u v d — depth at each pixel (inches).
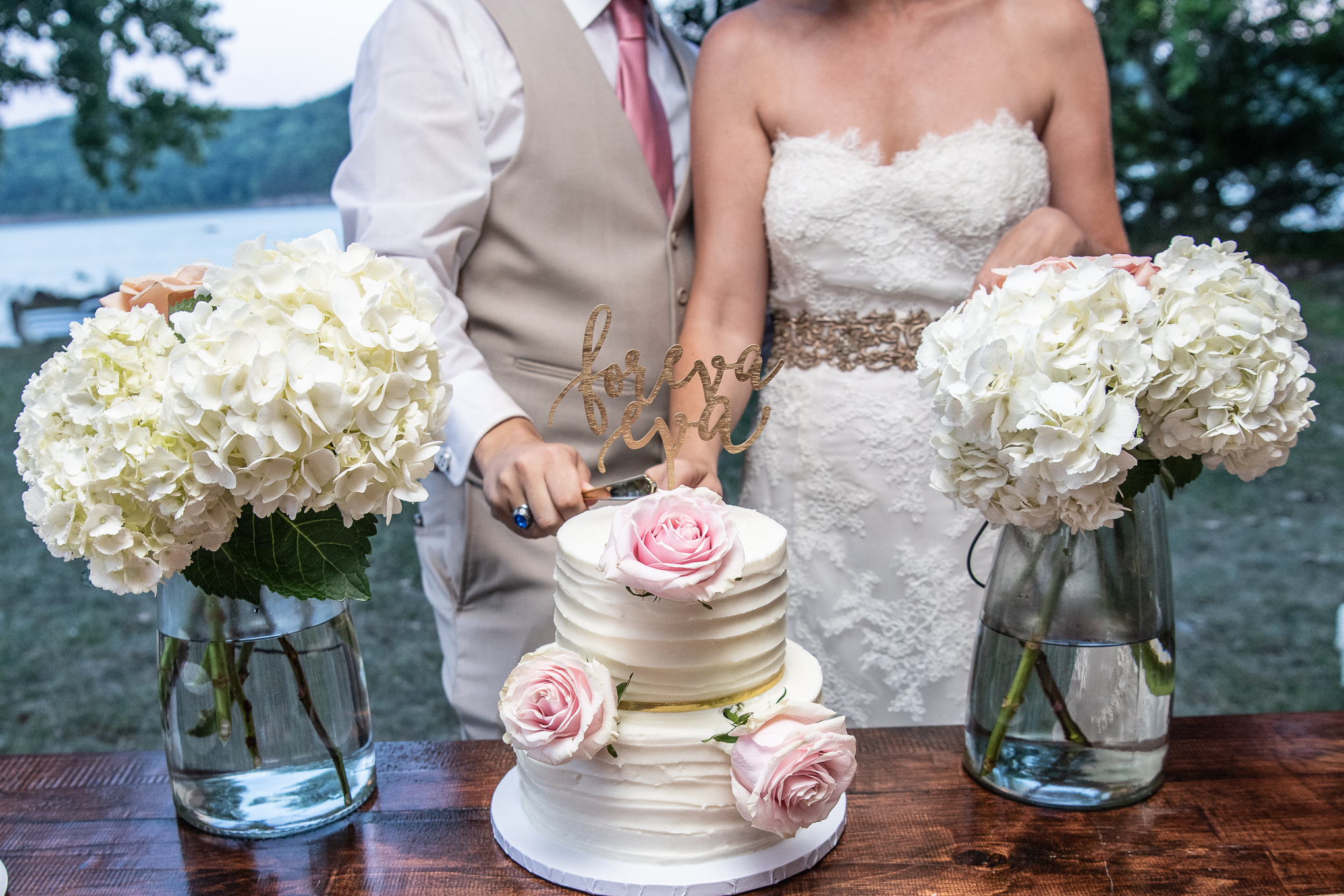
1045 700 48.6
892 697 77.7
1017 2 70.9
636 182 74.9
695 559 37.8
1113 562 46.8
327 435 39.2
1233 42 275.6
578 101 72.7
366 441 40.5
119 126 287.4
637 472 79.0
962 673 76.0
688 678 42.4
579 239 74.5
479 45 72.4
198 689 45.9
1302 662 162.7
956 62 71.2
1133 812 49.5
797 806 40.7
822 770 40.6
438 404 43.0
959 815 49.4
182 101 286.4
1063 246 59.3
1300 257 305.3
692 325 74.8
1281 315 43.6
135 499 38.9
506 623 78.5
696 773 42.6
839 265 73.3
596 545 44.2
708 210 75.4
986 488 43.1
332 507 43.1
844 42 72.9
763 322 80.1
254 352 37.9
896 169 71.1
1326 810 49.3
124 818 50.1
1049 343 41.0
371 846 47.5
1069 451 40.1
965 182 69.5
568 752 39.9
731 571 38.2
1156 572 47.8
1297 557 201.6
